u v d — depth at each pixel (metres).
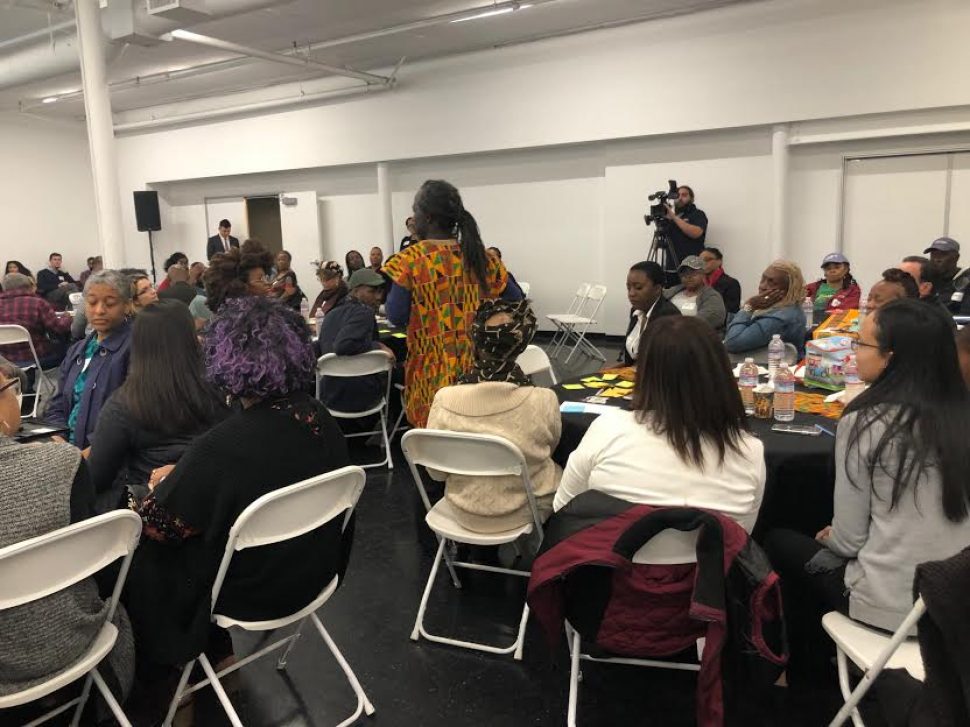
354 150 9.37
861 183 6.69
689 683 2.06
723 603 1.34
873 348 1.54
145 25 5.80
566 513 1.54
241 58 8.40
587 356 7.58
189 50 8.02
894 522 1.46
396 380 4.59
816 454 1.96
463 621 2.42
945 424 1.42
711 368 1.51
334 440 1.72
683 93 7.11
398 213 9.55
